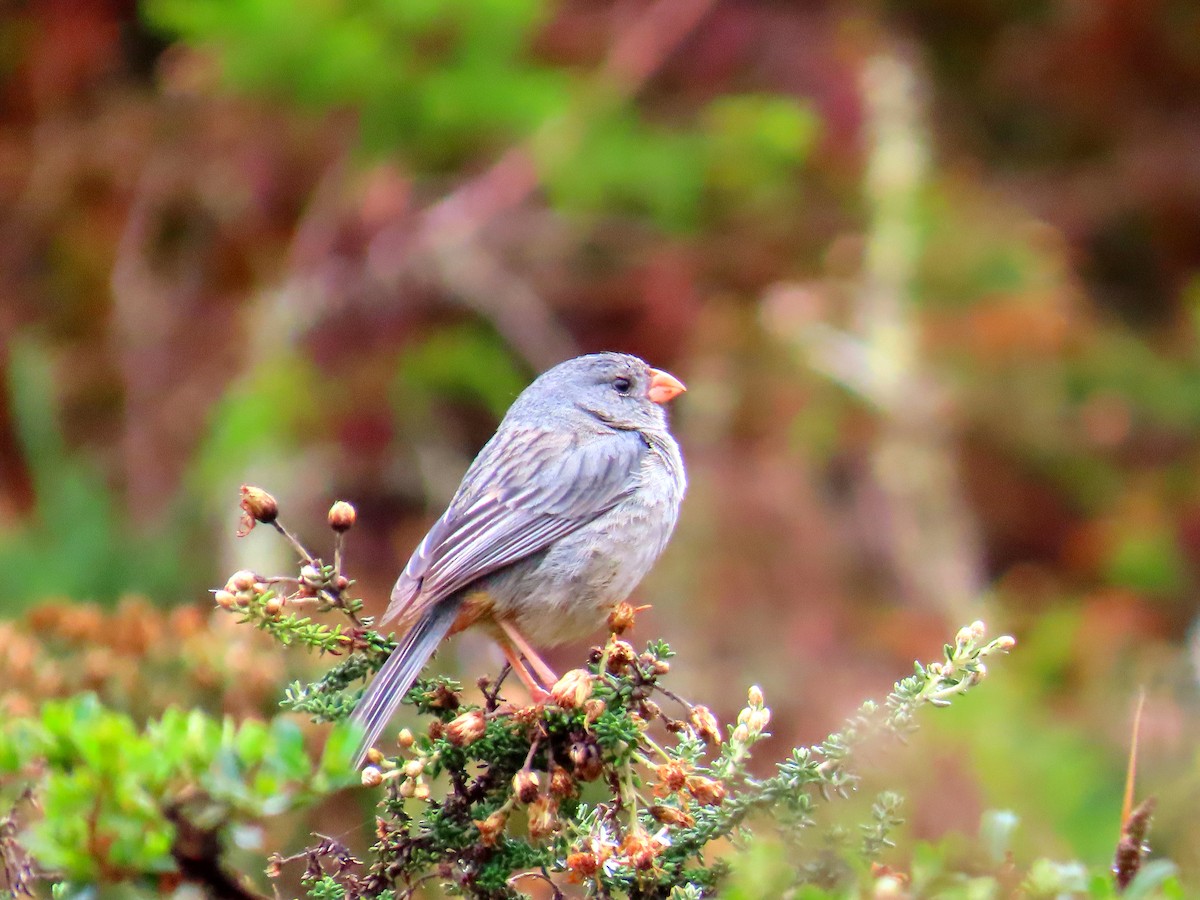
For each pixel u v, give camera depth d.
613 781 4.65
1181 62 18.72
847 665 12.30
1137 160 18.42
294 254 14.95
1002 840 4.14
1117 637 13.21
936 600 13.24
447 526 6.88
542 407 7.63
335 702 4.92
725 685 12.02
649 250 15.59
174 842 3.47
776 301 14.67
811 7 17.42
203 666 7.32
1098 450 15.83
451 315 15.00
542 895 6.59
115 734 3.32
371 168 15.09
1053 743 10.34
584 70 16.06
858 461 14.30
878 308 14.62
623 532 7.07
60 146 15.73
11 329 15.19
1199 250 18.47
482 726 4.71
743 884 3.99
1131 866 4.09
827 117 16.06
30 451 13.59
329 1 14.13
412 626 6.59
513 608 6.89
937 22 18.92
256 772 3.56
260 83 14.62
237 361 14.78
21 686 7.11
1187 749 10.36
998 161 19.12
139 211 15.60
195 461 13.78
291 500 13.41
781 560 12.99
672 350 15.13
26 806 4.50
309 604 5.01
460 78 14.70
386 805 4.77
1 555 11.36
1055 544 15.56
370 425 14.24
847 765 4.44
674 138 15.49
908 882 4.18
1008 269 15.62
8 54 16.28
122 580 11.56
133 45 16.67
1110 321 17.23
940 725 9.69
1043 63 18.75
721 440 14.14
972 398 15.38
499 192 15.08
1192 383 16.42
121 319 15.20
